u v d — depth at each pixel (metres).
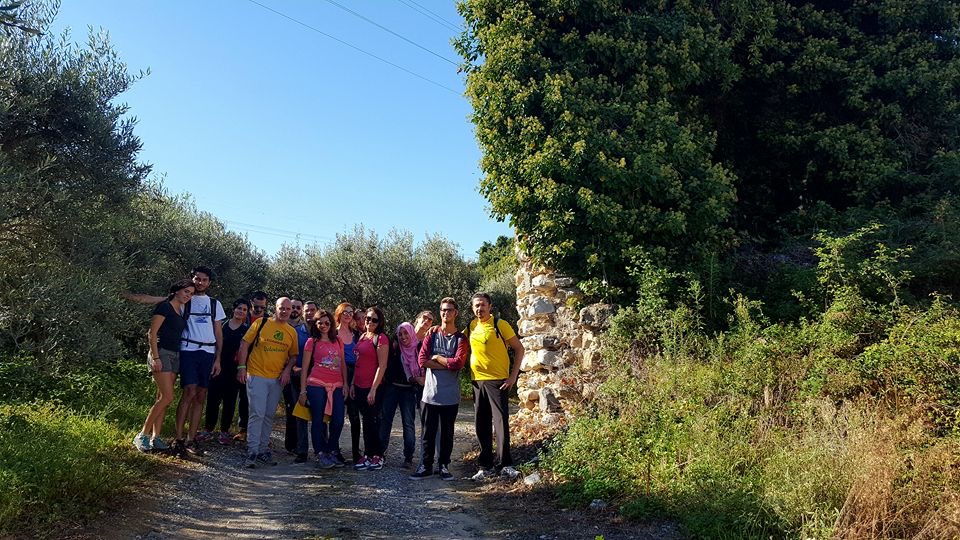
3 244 7.56
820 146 9.68
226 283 16.38
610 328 7.36
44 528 4.25
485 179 9.03
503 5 9.21
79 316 7.09
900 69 9.84
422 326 7.82
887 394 5.28
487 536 4.72
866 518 3.93
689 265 8.12
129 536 4.36
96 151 7.95
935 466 4.27
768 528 4.20
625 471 5.48
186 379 6.72
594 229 8.17
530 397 8.40
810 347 6.27
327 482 6.31
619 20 9.09
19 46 7.71
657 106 8.70
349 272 22.27
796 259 8.83
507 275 23.88
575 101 8.40
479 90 9.03
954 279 7.30
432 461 6.80
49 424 6.07
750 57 10.09
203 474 6.11
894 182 9.43
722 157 10.43
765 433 5.27
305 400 7.10
